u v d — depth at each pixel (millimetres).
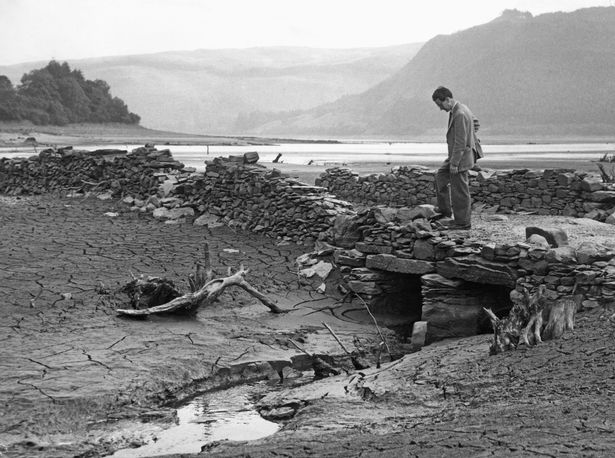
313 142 199750
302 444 6562
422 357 9867
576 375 7578
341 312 13258
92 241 18922
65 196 28391
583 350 8266
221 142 161375
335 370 10234
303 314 12961
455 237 12484
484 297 11859
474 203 19875
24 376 9023
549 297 10484
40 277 14523
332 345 11203
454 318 11625
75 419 8070
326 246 15875
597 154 83688
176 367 9695
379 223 13672
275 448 6504
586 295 10102
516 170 19156
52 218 23047
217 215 22031
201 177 23469
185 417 8391
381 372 9508
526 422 6285
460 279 11820
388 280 13453
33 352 9938
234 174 21766
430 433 6375
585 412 6328
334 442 6512
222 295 13648
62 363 9562
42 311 11992
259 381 9930
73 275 14781
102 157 29828
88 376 9164
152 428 7957
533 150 108438
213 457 6426
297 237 18688
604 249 10797
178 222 22062
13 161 32375
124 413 8320
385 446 6098
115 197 26938
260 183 20594
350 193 24766
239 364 10062
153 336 10930
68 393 8602
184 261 16547
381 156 74875
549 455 5230
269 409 8578
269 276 15273
